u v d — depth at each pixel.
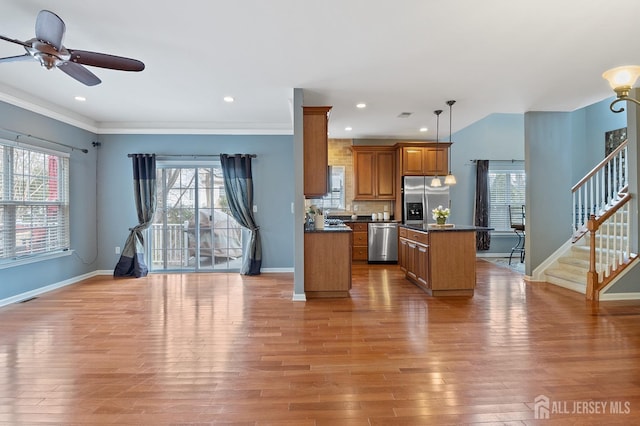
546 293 4.69
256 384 2.33
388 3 2.47
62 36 2.23
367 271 6.34
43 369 2.55
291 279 5.62
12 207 4.31
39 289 4.72
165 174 6.18
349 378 2.41
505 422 1.93
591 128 7.34
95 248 5.94
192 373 2.48
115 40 2.98
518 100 4.79
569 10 2.56
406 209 7.12
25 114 4.46
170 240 6.20
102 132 5.96
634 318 3.63
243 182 6.00
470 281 4.54
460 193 8.02
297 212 4.37
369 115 5.58
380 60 3.43
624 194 4.70
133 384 2.34
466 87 4.22
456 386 2.30
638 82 4.20
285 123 6.11
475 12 2.58
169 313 3.85
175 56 3.32
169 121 5.93
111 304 4.20
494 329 3.33
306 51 3.23
